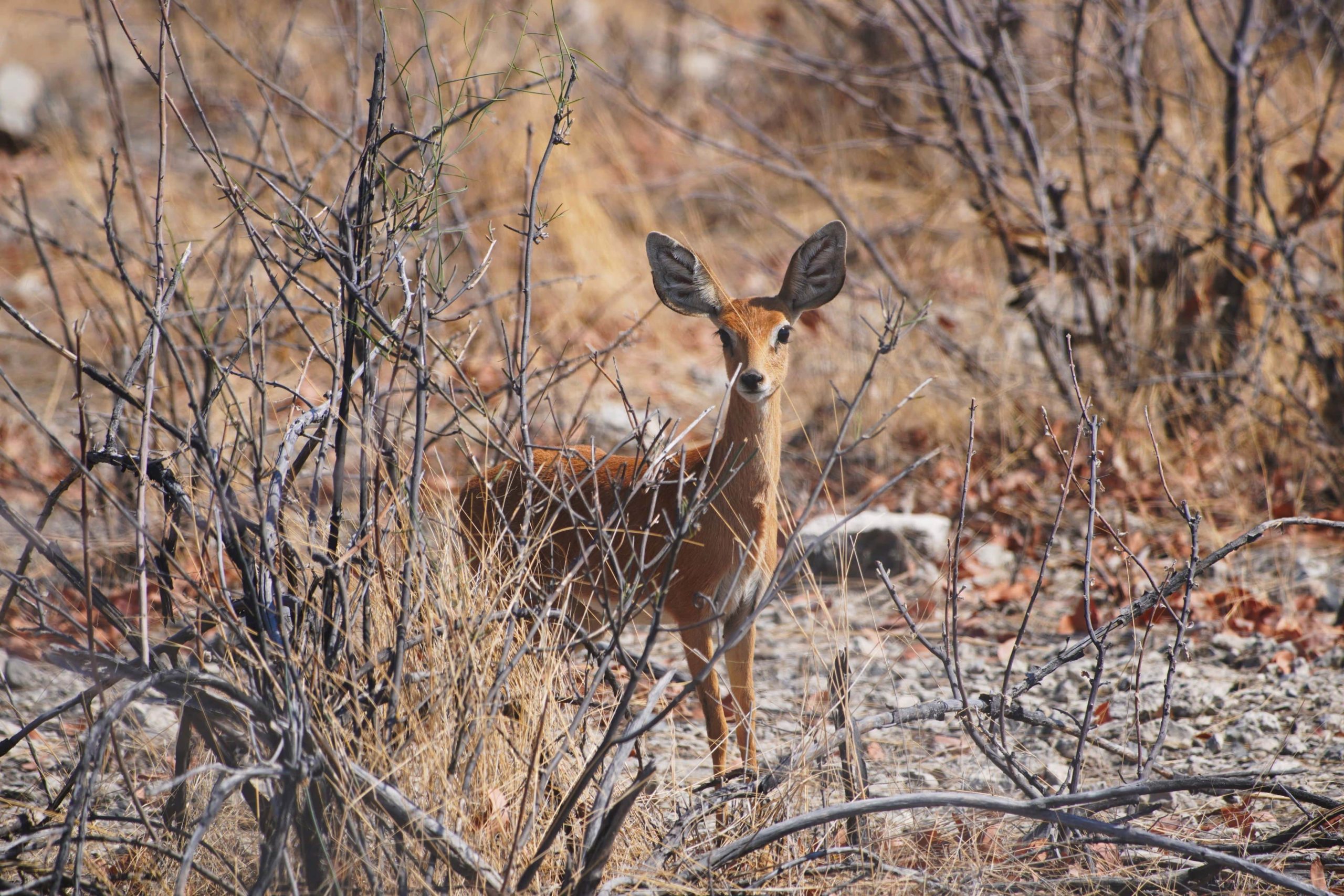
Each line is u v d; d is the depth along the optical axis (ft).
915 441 50.75
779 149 57.06
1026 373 52.01
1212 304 50.65
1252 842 23.06
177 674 18.79
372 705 21.29
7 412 52.01
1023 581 40.68
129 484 36.60
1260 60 57.57
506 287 62.49
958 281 62.23
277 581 21.07
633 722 20.83
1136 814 22.65
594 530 24.85
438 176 23.62
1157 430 48.88
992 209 53.31
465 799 20.57
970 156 52.16
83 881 20.34
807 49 88.84
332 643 22.08
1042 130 62.13
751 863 21.67
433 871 19.61
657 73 94.17
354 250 23.73
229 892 19.85
